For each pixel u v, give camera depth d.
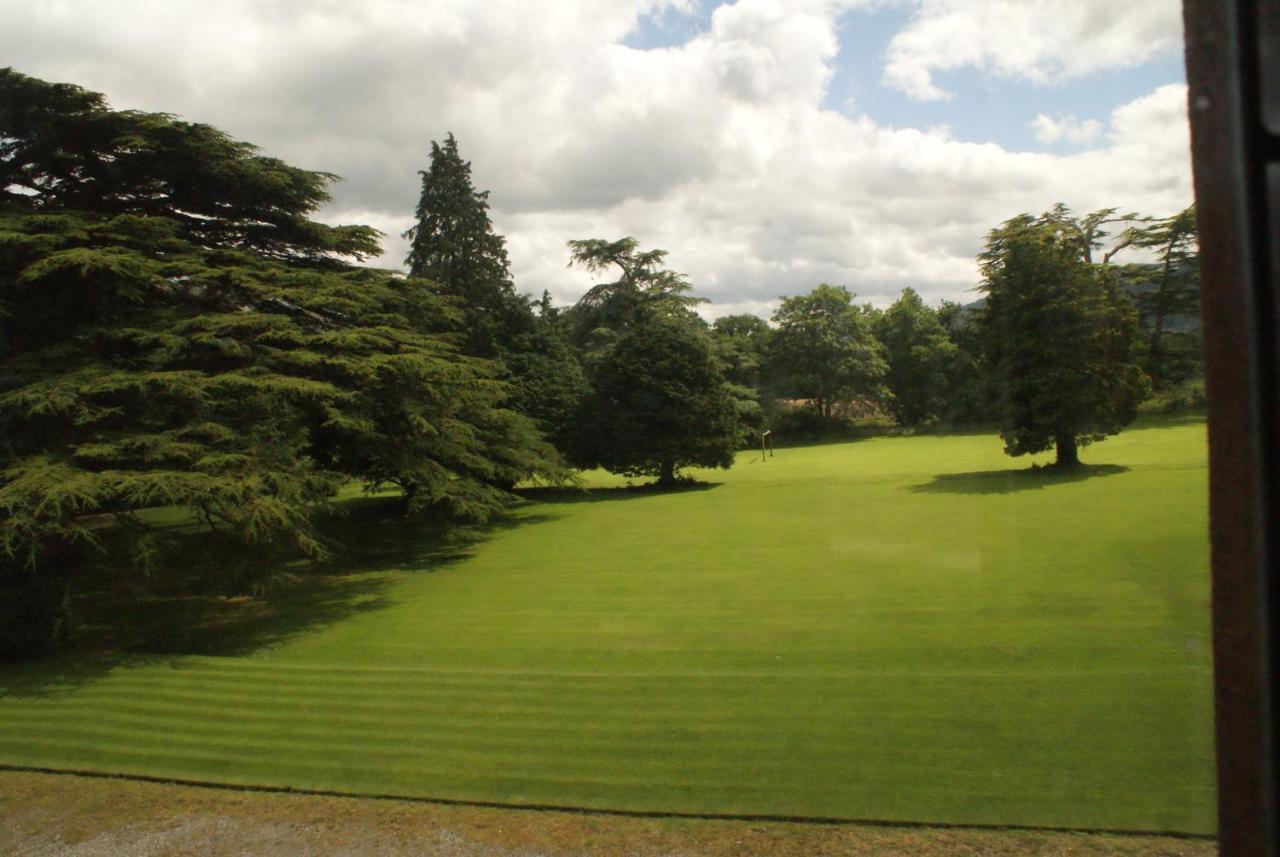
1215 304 1.86
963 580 12.77
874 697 7.78
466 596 14.62
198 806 6.31
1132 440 22.02
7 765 7.33
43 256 13.12
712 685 8.54
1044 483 22.19
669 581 14.64
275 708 8.48
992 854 4.89
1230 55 1.70
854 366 47.12
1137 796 5.37
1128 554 13.38
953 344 35.34
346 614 13.72
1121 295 20.75
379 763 6.93
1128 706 6.92
